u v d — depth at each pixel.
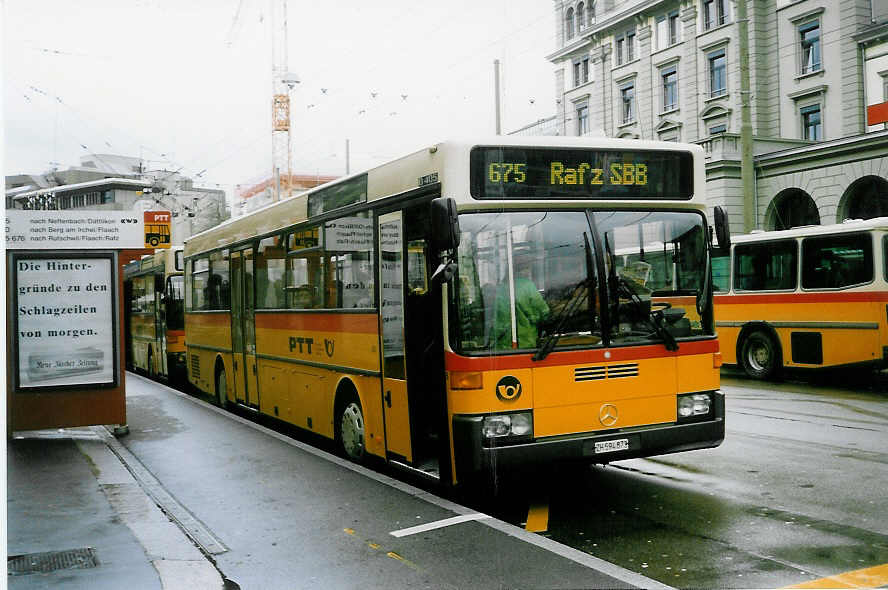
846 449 8.70
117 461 8.78
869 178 31.05
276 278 10.57
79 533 6.03
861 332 14.16
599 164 6.62
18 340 10.00
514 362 6.15
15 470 8.32
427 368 6.67
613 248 6.55
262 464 8.62
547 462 6.12
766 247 16.17
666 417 6.59
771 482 7.27
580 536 5.86
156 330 19.27
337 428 8.81
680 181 6.88
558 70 51.88
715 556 5.28
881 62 33.12
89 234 10.16
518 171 6.42
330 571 5.24
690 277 6.82
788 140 35.59
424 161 6.74
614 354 6.41
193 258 15.16
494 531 5.94
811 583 4.73
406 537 5.88
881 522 5.98
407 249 7.05
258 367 11.31
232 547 5.80
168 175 54.53
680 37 42.16
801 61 36.62
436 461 6.73
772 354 15.99
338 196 8.62
